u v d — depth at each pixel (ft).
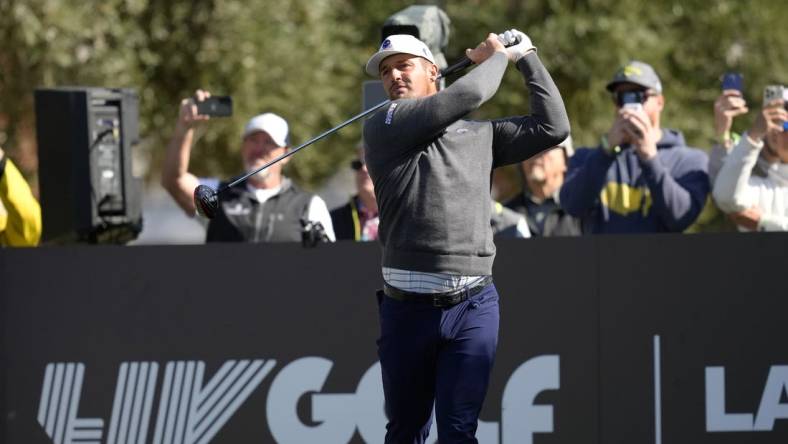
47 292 59.41
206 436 59.57
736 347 59.31
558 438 59.11
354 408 59.52
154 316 59.41
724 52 134.72
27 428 59.41
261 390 59.52
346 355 59.52
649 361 59.11
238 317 59.41
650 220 67.31
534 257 59.06
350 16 139.33
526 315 59.06
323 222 69.36
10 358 59.41
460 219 48.49
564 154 74.84
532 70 49.88
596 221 68.08
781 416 59.41
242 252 59.47
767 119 65.21
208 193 52.31
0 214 64.80
